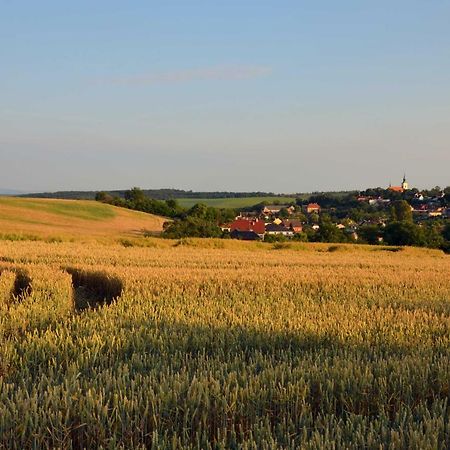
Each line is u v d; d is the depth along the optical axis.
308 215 165.25
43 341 9.01
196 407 6.12
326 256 40.56
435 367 7.67
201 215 108.50
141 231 85.25
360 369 7.34
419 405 6.38
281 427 5.67
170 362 8.22
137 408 5.93
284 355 8.52
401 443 5.27
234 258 33.41
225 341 9.81
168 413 6.03
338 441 5.20
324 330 10.53
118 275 18.86
